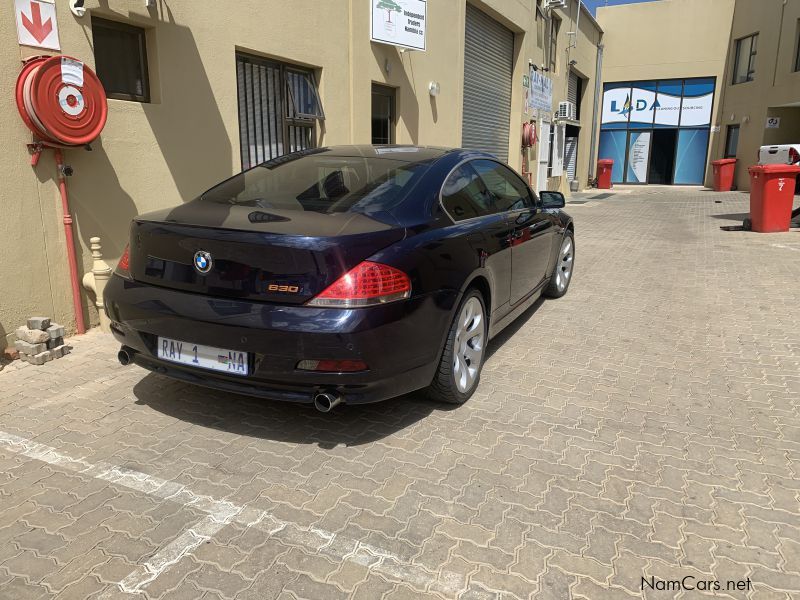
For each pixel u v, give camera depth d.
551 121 17.88
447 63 10.70
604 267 8.25
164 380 4.08
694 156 24.55
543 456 3.20
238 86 6.38
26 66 4.17
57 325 4.65
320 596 2.21
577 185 22.77
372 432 3.43
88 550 2.44
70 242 4.68
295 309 2.88
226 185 3.98
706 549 2.49
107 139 4.89
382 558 2.41
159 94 5.29
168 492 2.83
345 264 2.89
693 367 4.50
